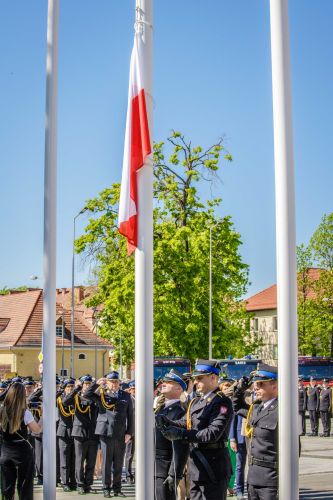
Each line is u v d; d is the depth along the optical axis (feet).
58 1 35.70
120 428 48.62
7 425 33.09
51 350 34.06
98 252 146.00
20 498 33.30
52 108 35.47
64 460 51.62
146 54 28.68
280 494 24.22
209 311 141.18
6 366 223.92
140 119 28.35
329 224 185.88
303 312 188.14
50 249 34.83
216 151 144.15
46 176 35.22
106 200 146.61
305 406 108.68
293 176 25.18
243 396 32.37
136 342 27.84
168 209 145.89
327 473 61.16
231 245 146.51
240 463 45.85
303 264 187.93
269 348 266.98
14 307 236.84
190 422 28.45
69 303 312.09
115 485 48.78
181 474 30.78
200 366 28.60
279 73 25.30
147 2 28.76
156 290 139.33
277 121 25.26
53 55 35.53
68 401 50.11
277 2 25.40
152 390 27.53
